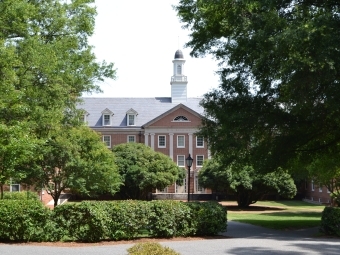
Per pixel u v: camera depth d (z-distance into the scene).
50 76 18.77
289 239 17.41
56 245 15.17
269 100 20.75
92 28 22.28
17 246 14.82
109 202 16.59
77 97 24.97
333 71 16.78
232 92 21.39
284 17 18.23
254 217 33.25
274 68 18.19
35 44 18.17
